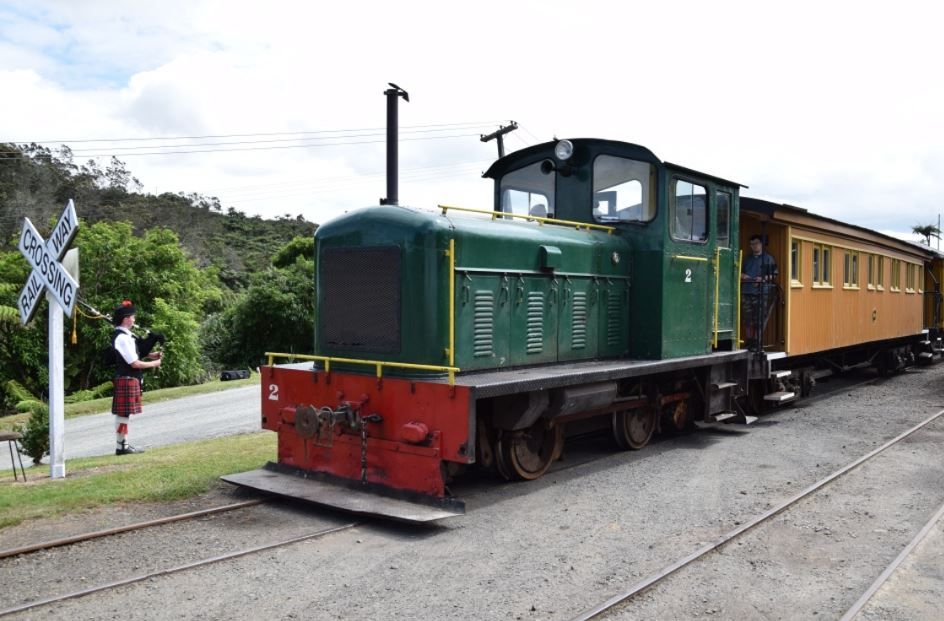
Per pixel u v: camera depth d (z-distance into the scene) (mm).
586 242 6988
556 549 4641
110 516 5184
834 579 4156
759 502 5715
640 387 7633
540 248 6504
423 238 5637
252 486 5672
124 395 8062
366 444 5637
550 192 7941
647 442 8047
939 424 9352
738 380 8867
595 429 7355
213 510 5297
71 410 14977
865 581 4125
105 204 51125
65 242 6363
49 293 6500
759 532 4984
